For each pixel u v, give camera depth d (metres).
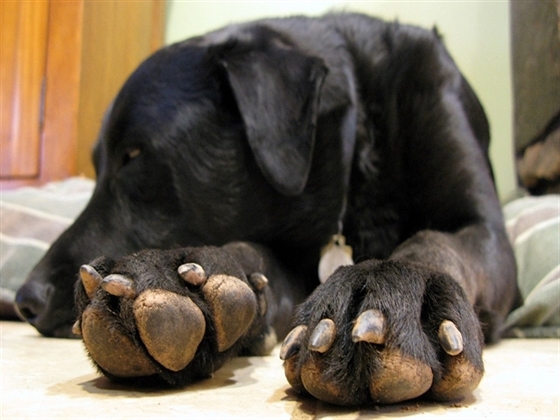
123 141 0.44
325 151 0.45
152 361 0.25
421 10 1.03
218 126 0.44
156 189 0.44
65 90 1.02
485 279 0.40
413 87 0.49
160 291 0.24
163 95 0.45
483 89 1.01
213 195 0.44
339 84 0.46
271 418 0.22
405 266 0.25
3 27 1.01
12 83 1.02
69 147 1.03
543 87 0.73
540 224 0.58
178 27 1.19
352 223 0.48
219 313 0.26
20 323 0.55
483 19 1.00
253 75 0.43
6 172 1.04
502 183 1.01
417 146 0.48
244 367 0.32
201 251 0.28
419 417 0.22
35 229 0.64
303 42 0.48
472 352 0.23
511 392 0.26
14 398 0.24
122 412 0.22
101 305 0.24
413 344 0.22
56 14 1.01
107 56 1.07
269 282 0.39
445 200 0.47
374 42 0.51
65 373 0.29
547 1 0.72
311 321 0.23
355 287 0.23
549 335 0.49
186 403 0.24
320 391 0.22
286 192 0.41
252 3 1.13
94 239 0.44
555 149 0.70
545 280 0.53
